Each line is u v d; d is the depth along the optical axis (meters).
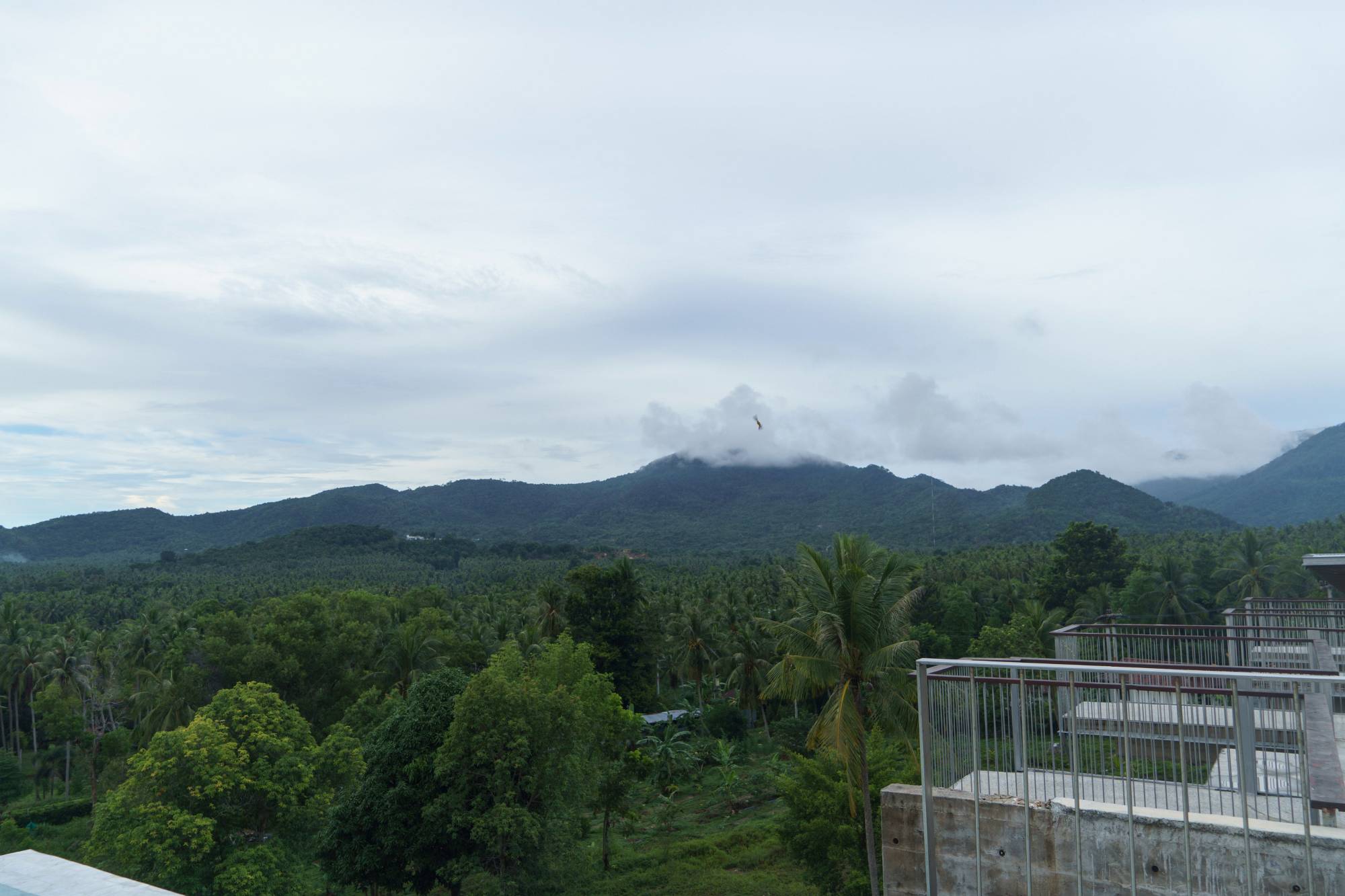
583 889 32.97
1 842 51.06
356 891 36.03
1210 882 10.63
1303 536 103.19
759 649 64.50
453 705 30.69
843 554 24.94
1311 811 10.80
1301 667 18.14
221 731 27.05
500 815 26.88
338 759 29.08
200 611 87.00
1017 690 12.47
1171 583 67.81
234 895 24.69
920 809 12.95
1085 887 11.41
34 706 62.22
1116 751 12.62
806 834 27.44
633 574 62.25
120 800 25.52
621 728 38.88
